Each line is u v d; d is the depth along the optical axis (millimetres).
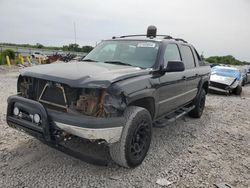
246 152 4652
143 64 4262
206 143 4961
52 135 3258
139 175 3510
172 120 4887
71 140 4117
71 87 3172
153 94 3930
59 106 3277
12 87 9711
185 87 5359
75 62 4441
